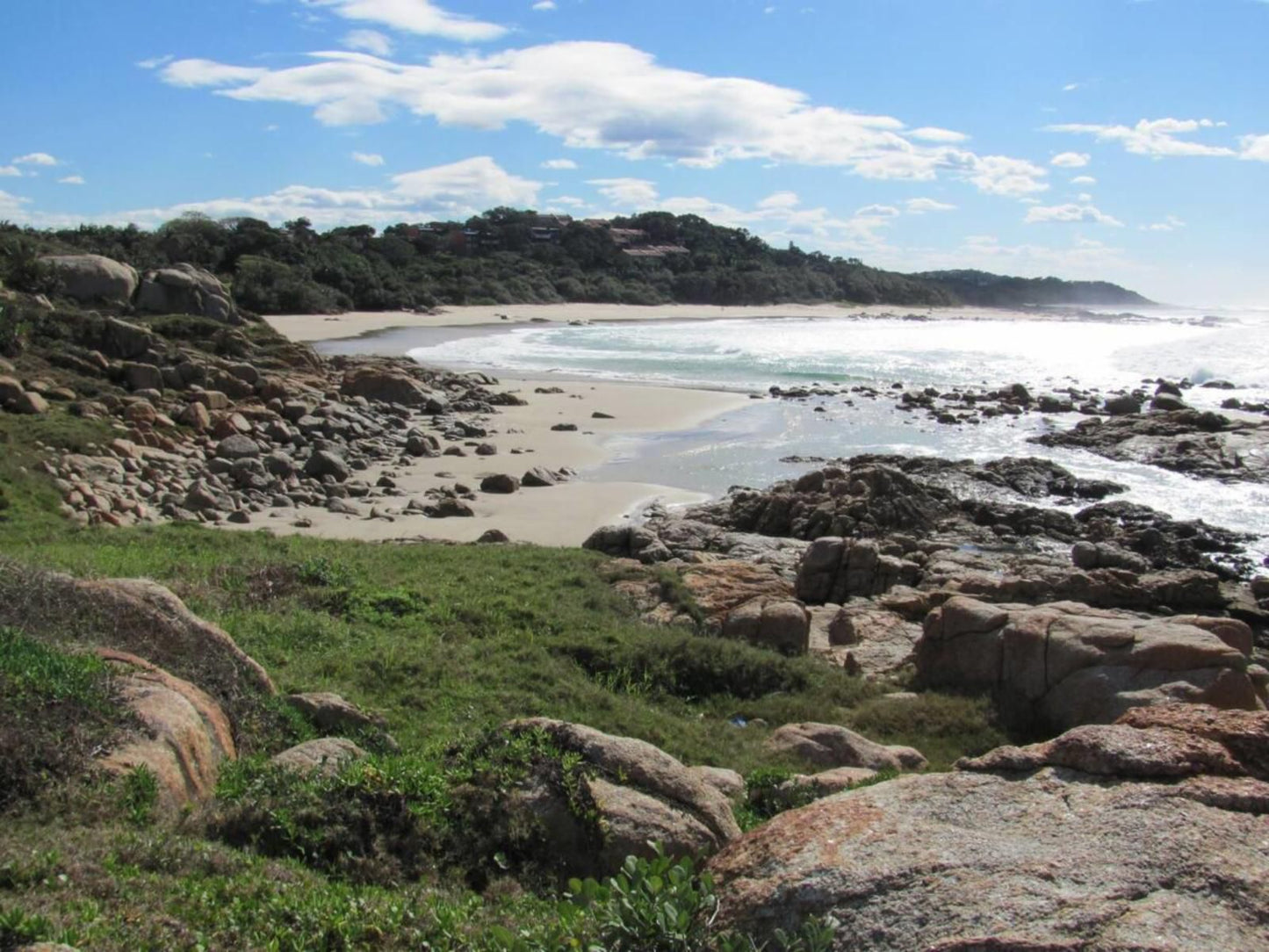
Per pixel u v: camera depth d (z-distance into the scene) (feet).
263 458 104.27
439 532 86.28
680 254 586.86
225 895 21.34
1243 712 22.13
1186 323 579.89
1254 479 112.68
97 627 34.71
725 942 16.46
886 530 90.99
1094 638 48.55
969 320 554.05
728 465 118.11
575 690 46.16
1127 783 19.94
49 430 95.20
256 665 36.55
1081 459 124.26
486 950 20.17
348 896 22.40
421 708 41.50
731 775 36.09
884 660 58.08
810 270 615.57
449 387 164.25
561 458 119.75
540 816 26.76
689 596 65.05
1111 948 15.33
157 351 130.11
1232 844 17.78
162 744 26.91
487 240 566.36
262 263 324.60
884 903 17.07
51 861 20.71
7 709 25.31
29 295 138.72
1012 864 17.52
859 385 192.54
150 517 84.58
